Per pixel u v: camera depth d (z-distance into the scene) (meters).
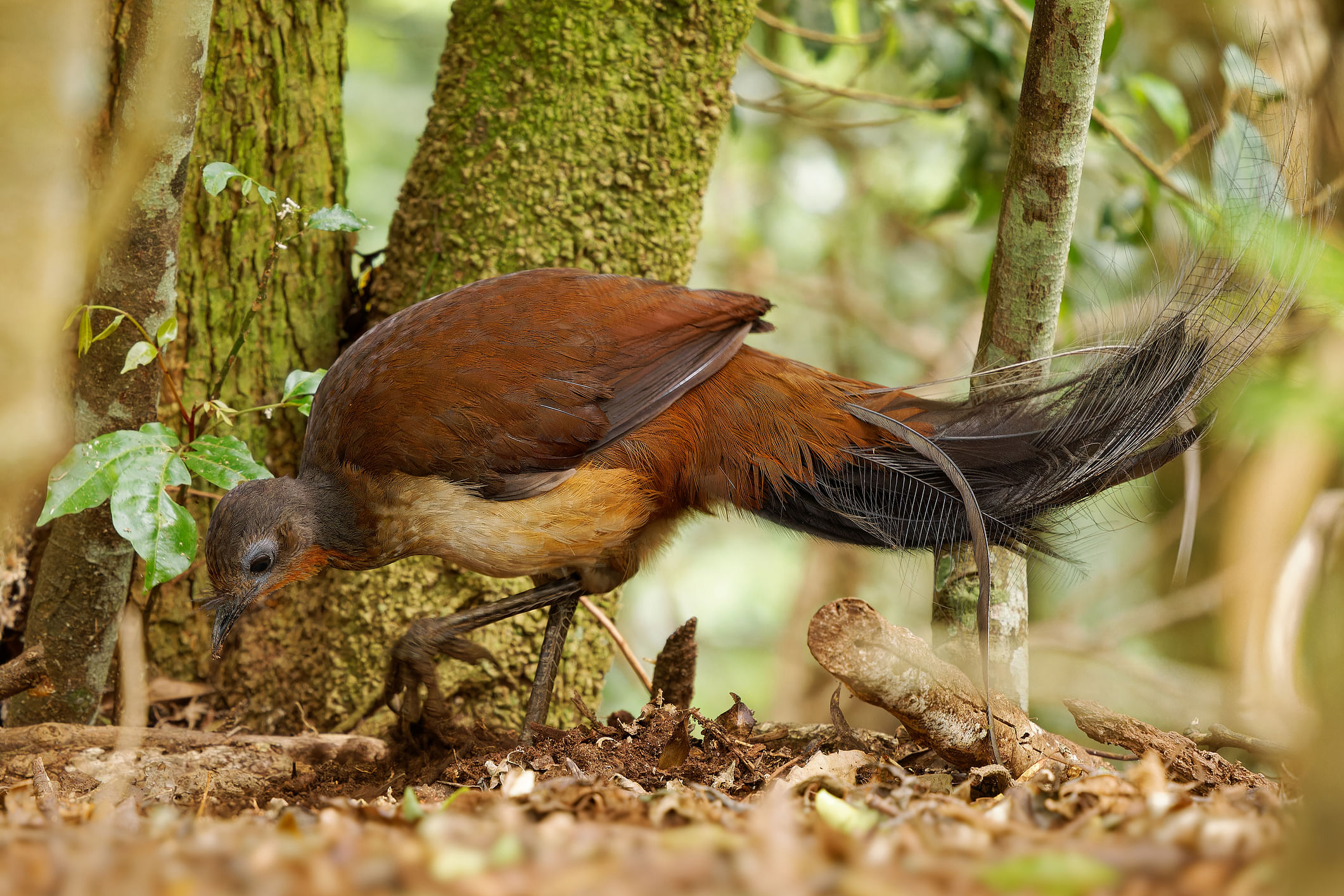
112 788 6.86
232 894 3.18
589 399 7.66
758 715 18.69
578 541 7.85
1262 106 7.27
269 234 9.44
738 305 8.09
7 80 4.14
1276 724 9.41
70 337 7.94
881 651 6.10
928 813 4.83
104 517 7.83
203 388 9.35
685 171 9.35
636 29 9.17
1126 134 12.37
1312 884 3.00
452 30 9.56
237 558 7.79
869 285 19.55
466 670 9.28
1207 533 14.93
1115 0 10.65
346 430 7.85
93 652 8.28
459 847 3.64
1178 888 3.17
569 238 9.16
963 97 12.59
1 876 3.42
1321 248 6.46
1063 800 5.20
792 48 16.94
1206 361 7.24
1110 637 14.38
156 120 6.63
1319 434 4.39
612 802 4.94
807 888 3.17
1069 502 7.52
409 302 9.41
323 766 8.16
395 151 18.02
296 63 9.45
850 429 7.90
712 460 7.97
